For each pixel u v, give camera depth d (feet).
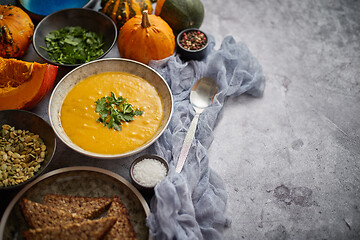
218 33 2.86
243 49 2.56
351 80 2.66
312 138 2.36
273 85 2.60
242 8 3.03
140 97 2.18
